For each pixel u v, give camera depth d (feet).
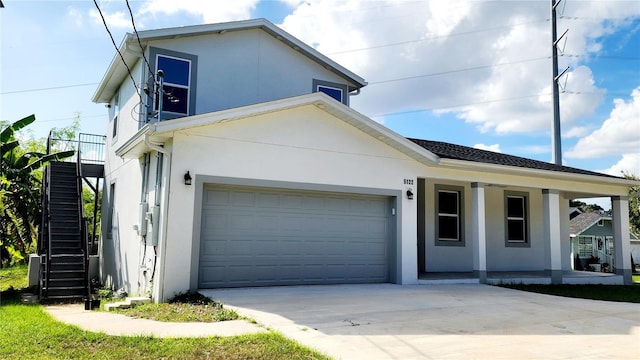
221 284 31.53
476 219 42.57
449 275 43.78
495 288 38.04
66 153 52.54
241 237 32.50
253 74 43.11
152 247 30.27
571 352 18.45
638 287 45.57
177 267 29.01
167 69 38.60
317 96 33.91
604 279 49.06
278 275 33.73
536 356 17.70
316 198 35.88
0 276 55.21
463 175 42.19
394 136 37.14
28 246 46.91
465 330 21.77
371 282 37.76
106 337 18.79
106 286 45.96
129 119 41.50
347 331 20.57
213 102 40.45
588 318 26.07
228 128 31.76
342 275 36.47
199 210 30.17
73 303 32.53
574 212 114.93
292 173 33.99
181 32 38.75
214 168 30.94
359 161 37.19
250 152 32.42
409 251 38.83
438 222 48.47
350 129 37.04
